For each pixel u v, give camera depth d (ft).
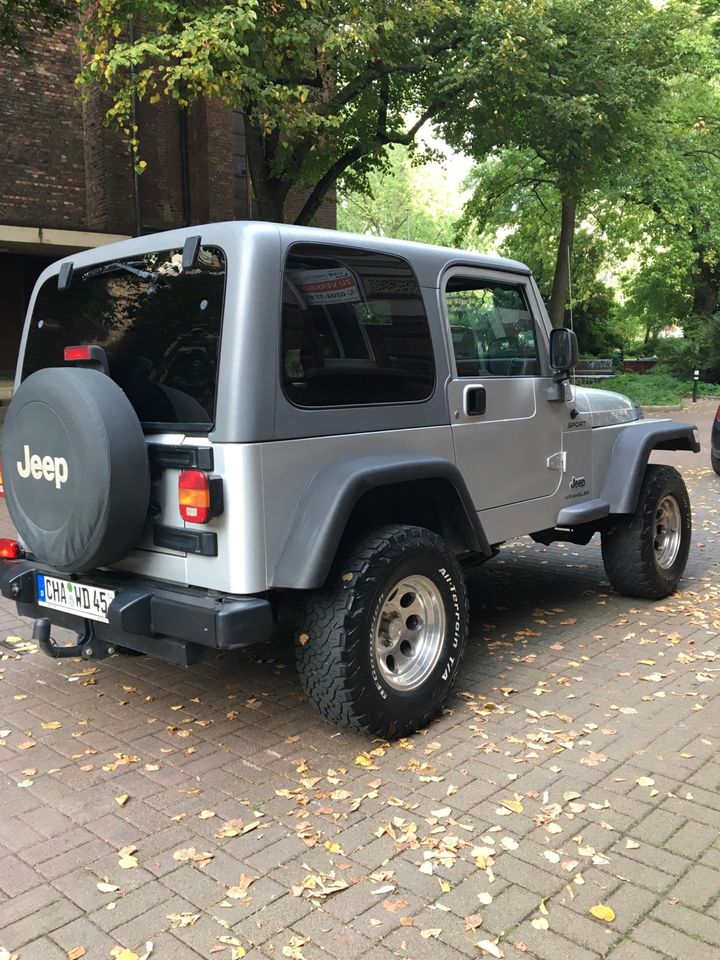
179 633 9.98
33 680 13.91
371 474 10.46
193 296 10.16
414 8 31.53
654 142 48.39
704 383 86.58
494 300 13.92
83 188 44.80
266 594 10.52
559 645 15.25
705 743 11.30
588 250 87.81
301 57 29.48
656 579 17.51
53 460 10.19
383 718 10.99
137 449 9.89
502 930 7.61
